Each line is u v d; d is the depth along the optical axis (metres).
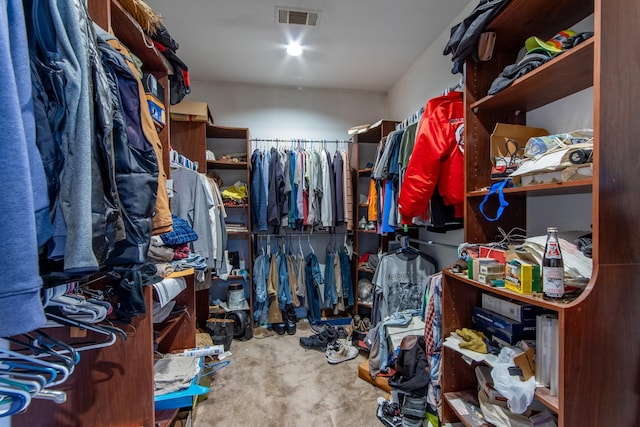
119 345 1.02
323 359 2.34
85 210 0.55
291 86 3.24
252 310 2.90
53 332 0.96
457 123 1.55
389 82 3.12
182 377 1.28
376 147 3.32
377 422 1.60
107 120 0.63
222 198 2.93
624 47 0.80
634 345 0.83
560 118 1.26
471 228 1.39
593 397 0.81
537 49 1.05
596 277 0.80
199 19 2.06
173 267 1.38
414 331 1.96
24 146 0.45
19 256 0.43
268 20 2.08
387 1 1.88
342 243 3.38
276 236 3.26
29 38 0.53
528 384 0.93
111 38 0.84
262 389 1.92
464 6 1.94
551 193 1.21
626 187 0.81
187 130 2.59
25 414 0.94
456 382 1.39
